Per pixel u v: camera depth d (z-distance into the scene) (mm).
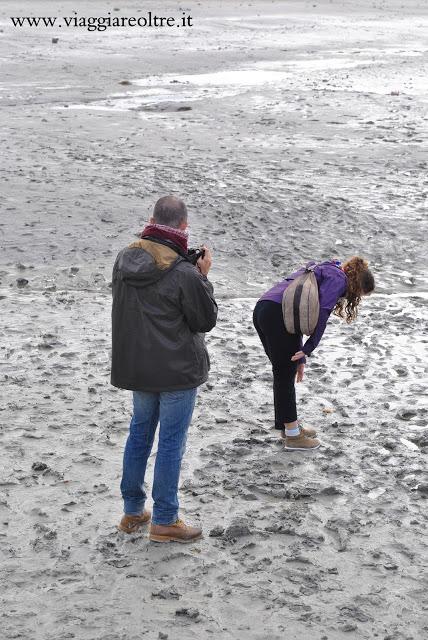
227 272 10961
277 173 16125
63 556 4859
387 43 41750
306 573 4754
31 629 4238
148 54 36250
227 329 8922
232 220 13016
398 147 18578
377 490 5668
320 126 20844
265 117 21922
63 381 7387
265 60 34844
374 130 20391
